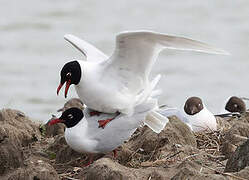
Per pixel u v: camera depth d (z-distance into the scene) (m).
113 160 13.00
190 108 16.23
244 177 11.20
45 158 13.98
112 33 39.12
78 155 13.66
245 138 13.95
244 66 33.34
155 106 13.19
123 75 13.19
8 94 28.34
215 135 14.95
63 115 13.04
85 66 13.14
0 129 14.32
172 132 13.90
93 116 13.34
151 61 13.15
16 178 11.66
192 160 12.87
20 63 32.94
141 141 13.97
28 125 15.45
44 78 30.45
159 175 11.81
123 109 13.19
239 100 19.00
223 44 37.31
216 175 10.98
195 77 31.72
